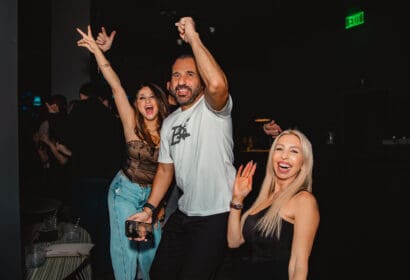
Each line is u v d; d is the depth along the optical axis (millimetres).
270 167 1994
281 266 1690
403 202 5586
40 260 1857
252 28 9742
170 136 2074
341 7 8297
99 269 3410
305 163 1840
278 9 8500
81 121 3404
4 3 1195
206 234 1940
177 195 2559
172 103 2732
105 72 2428
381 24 7859
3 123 1215
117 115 4375
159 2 7863
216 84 1769
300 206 1703
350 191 6609
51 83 5891
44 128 4230
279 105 10633
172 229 2105
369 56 8172
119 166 3545
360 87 8086
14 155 1229
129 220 2115
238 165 9023
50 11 5867
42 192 4309
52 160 4496
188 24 1822
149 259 2512
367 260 4055
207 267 1934
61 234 2391
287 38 10203
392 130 7344
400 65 7500
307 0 8078
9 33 1205
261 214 1836
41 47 5602
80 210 3445
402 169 5715
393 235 4793
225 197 1965
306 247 1652
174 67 2068
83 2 5984
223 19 9062
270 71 11031
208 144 1944
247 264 1800
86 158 3418
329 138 7910
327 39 9227
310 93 9750
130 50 10062
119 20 8688
